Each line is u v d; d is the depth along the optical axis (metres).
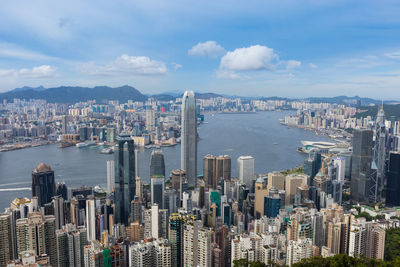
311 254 182.62
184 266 184.25
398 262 124.44
